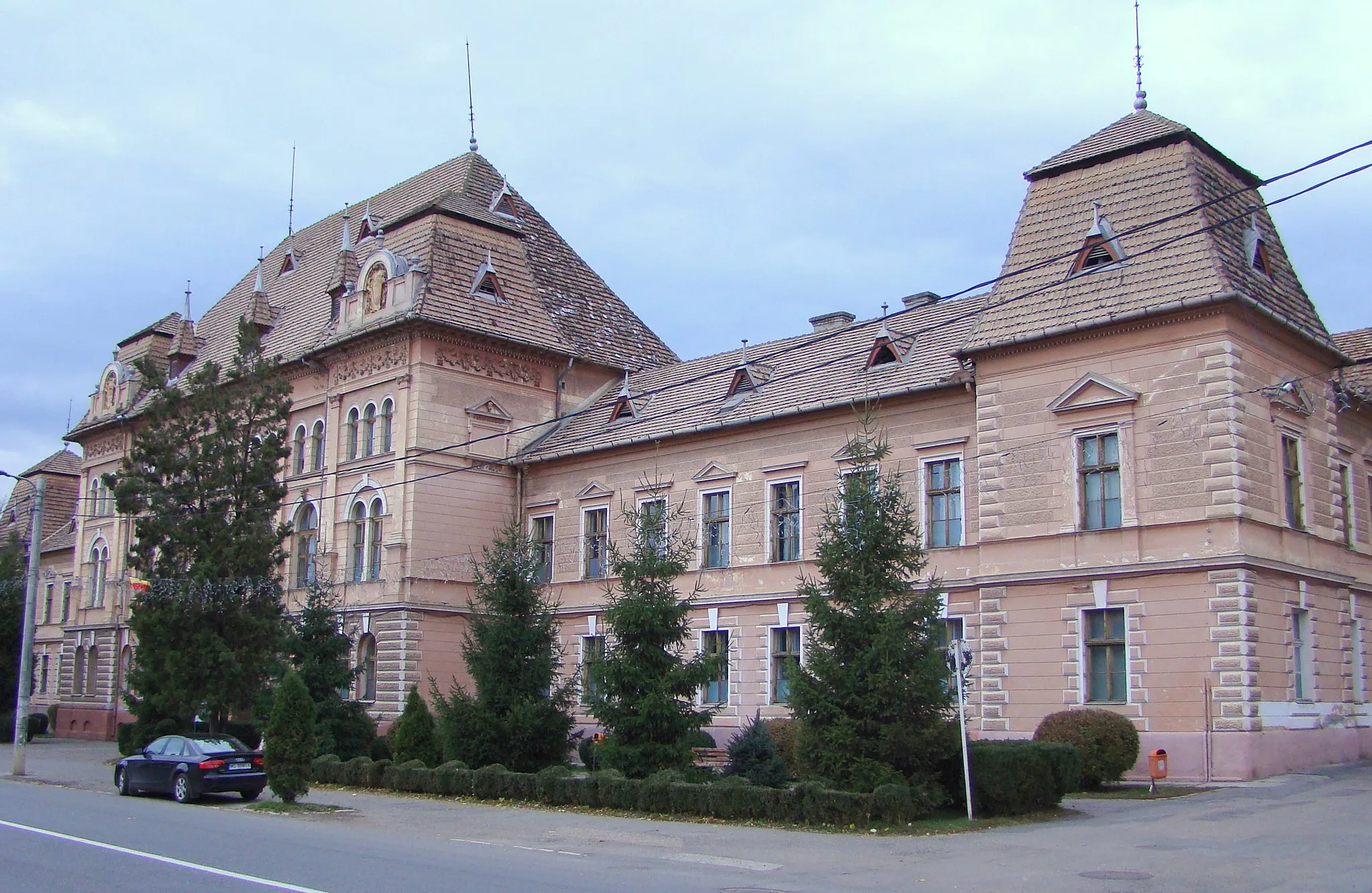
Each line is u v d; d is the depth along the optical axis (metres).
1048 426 32.47
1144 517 30.42
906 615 23.84
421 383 46.94
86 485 69.50
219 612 40.44
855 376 39.97
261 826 22.95
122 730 46.31
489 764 30.23
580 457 47.31
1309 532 31.95
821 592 25.66
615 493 45.91
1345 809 22.84
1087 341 31.98
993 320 34.06
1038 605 32.00
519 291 51.53
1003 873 16.75
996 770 23.16
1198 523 29.48
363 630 46.84
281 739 27.14
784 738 33.28
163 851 18.70
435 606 46.12
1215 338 29.81
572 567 46.75
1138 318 30.75
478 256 50.97
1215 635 28.89
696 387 46.75
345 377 50.50
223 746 29.59
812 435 39.88
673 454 44.19
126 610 63.84
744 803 23.44
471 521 47.84
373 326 47.75
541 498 48.66
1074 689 31.00
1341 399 35.38
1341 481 35.03
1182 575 29.62
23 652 37.47
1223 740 28.38
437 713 33.97
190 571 40.16
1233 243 31.66
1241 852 18.09
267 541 41.41
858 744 23.36
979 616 33.44
